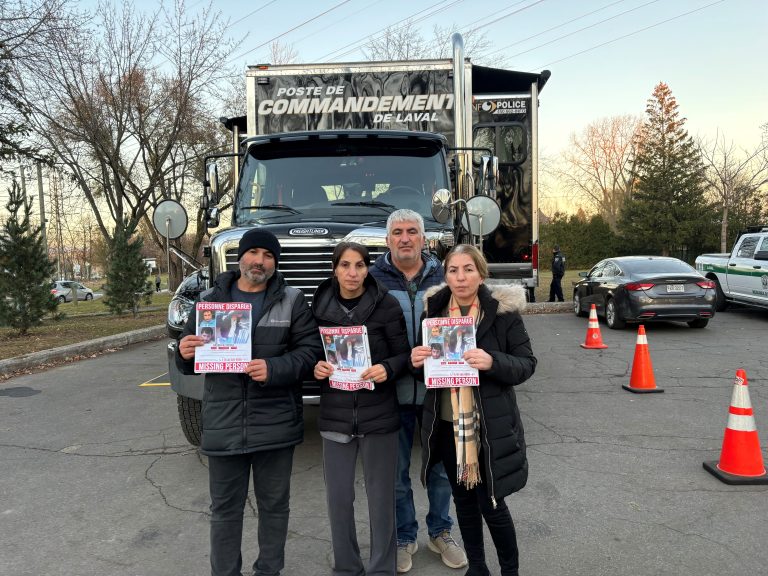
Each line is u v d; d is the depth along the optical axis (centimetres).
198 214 2588
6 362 877
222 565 278
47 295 1236
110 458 494
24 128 1596
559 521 358
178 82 1984
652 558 313
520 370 267
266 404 277
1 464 482
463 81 628
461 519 285
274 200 557
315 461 482
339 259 284
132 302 1680
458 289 277
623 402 626
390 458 288
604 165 5766
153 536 354
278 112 691
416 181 557
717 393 656
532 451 481
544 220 5344
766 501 379
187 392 440
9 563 324
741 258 1295
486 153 634
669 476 423
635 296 1096
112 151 1941
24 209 1227
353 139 577
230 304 274
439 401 286
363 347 279
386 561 285
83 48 1734
